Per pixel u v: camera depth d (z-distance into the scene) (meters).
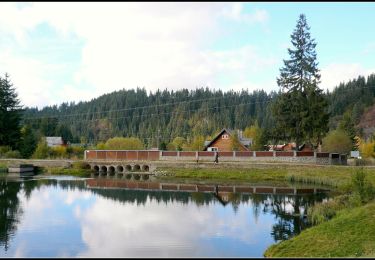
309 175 54.69
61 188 49.78
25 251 22.53
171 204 38.12
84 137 170.50
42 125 153.88
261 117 184.38
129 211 34.53
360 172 29.28
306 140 65.81
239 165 64.38
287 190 46.81
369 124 166.12
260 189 48.28
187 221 30.27
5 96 93.94
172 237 25.39
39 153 88.81
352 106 185.50
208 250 22.50
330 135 89.25
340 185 45.03
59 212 33.97
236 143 81.44
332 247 20.38
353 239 21.02
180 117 193.00
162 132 177.00
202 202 39.16
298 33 65.94
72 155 94.12
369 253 18.84
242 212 33.78
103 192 46.44
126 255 21.59
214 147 83.75
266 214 32.78
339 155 67.19
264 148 83.62
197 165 67.12
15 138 92.50
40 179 60.50
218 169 64.81
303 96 64.81
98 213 33.62
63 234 26.34
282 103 65.12
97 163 78.06
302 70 65.44
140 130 183.88
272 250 21.41
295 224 28.91
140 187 51.31
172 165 70.44
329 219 27.53
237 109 192.00
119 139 112.62
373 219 23.06
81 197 42.44
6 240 24.84
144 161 76.44
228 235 25.92
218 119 182.88
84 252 22.20
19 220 30.59
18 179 59.94
